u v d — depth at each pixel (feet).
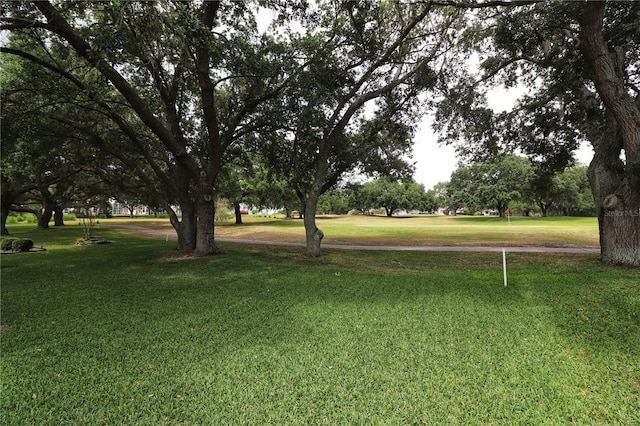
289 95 45.60
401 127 48.03
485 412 10.65
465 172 202.90
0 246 57.57
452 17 39.60
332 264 41.16
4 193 90.99
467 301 22.76
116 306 22.65
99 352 15.28
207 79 39.24
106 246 66.28
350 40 43.42
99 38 27.02
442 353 14.74
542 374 12.92
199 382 12.52
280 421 10.25
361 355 14.61
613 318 18.81
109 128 49.70
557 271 32.63
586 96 39.09
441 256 48.32
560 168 51.80
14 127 39.34
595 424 10.09
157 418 10.46
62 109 45.57
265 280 30.89
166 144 42.98
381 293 25.32
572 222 128.67
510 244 61.93
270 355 14.71
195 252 48.73
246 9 38.63
